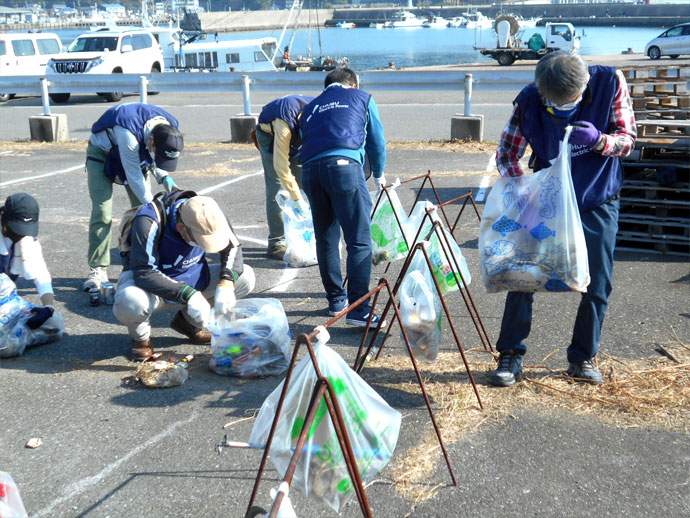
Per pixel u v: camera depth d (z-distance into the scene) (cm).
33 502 287
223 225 394
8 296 429
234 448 321
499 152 354
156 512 279
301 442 215
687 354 399
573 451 312
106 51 2266
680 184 566
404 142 1158
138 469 307
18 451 322
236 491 291
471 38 14775
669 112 596
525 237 341
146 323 412
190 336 442
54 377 396
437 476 298
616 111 333
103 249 530
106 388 382
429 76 1170
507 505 278
